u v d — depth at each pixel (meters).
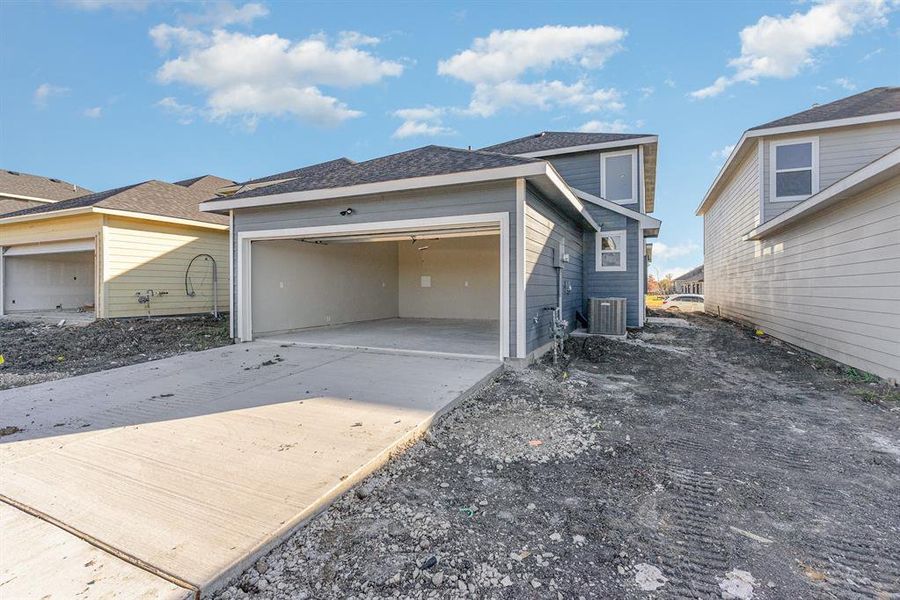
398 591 1.84
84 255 14.00
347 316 11.51
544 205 7.04
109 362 6.46
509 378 5.56
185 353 7.06
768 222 8.90
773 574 1.96
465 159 6.73
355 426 3.59
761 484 2.83
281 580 1.90
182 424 3.68
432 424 3.85
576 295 10.38
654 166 13.59
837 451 3.38
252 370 5.75
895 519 2.43
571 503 2.57
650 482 2.84
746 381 5.69
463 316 13.41
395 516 2.41
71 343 7.72
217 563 1.89
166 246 11.23
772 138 9.88
